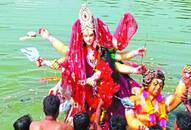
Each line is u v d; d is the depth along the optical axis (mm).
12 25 15375
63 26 15398
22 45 13547
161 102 8469
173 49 13734
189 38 14883
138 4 20016
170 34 15242
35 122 7352
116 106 8711
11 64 12164
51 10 17797
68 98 8703
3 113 9469
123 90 8766
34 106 9820
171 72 11891
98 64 8555
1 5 18500
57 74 11617
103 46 8734
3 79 11203
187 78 8641
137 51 8758
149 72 8391
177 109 9875
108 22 16094
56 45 8992
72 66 8547
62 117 9234
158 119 8383
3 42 13758
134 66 8789
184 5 20219
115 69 8773
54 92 8859
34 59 8859
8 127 8883
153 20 17016
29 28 15055
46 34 9062
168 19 17297
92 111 8641
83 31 8531
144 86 8398
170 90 10664
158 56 13062
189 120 6469
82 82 8500
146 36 14742
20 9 17781
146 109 8352
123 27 8836
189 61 12750
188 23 16797
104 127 8539
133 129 8328
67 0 20047
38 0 19844
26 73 11625
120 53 8867
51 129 7258
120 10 18344
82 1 19953
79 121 7238
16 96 10273
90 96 8625
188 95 9234
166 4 20359
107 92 8461
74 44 8555
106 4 19562
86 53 8602
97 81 8531
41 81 11164
